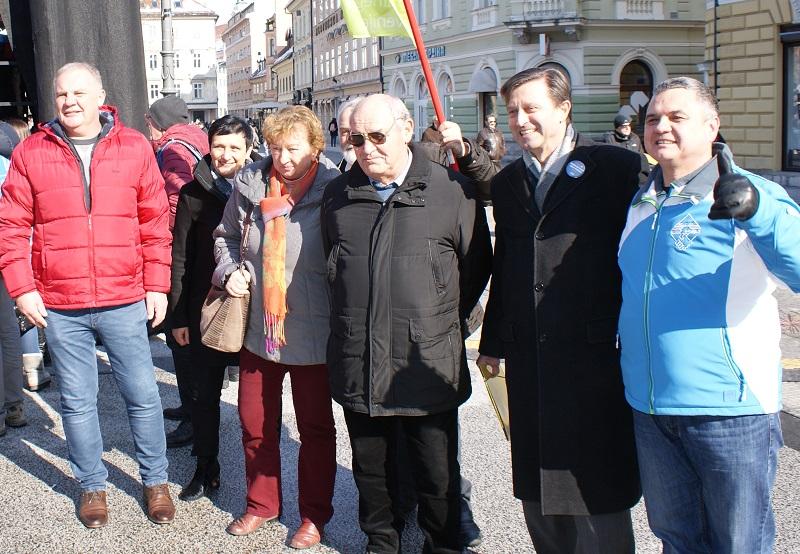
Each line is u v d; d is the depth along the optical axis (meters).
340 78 55.78
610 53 26.38
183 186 4.36
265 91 97.94
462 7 31.41
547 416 3.03
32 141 3.88
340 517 4.12
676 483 2.75
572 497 3.02
